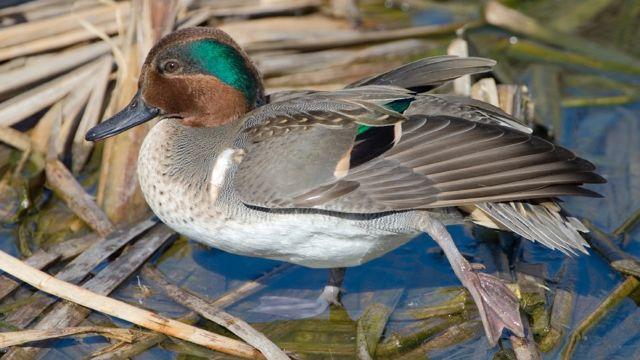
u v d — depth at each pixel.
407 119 8.54
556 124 12.70
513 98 11.80
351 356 9.20
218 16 13.63
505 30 14.41
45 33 12.62
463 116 9.22
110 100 12.35
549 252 10.66
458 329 9.44
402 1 15.30
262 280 10.30
